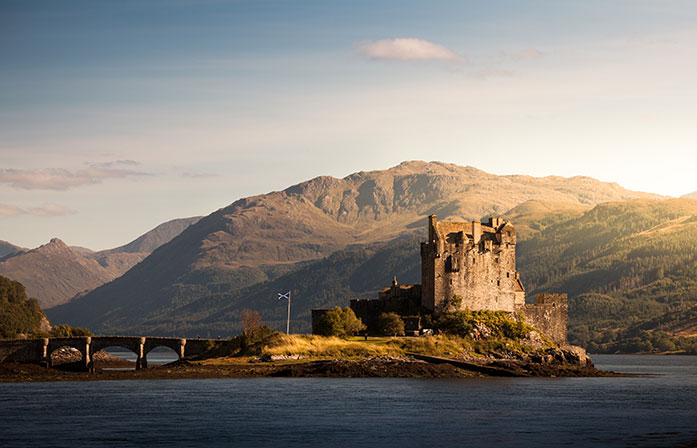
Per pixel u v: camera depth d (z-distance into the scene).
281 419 110.56
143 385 155.00
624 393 152.25
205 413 115.81
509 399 135.88
